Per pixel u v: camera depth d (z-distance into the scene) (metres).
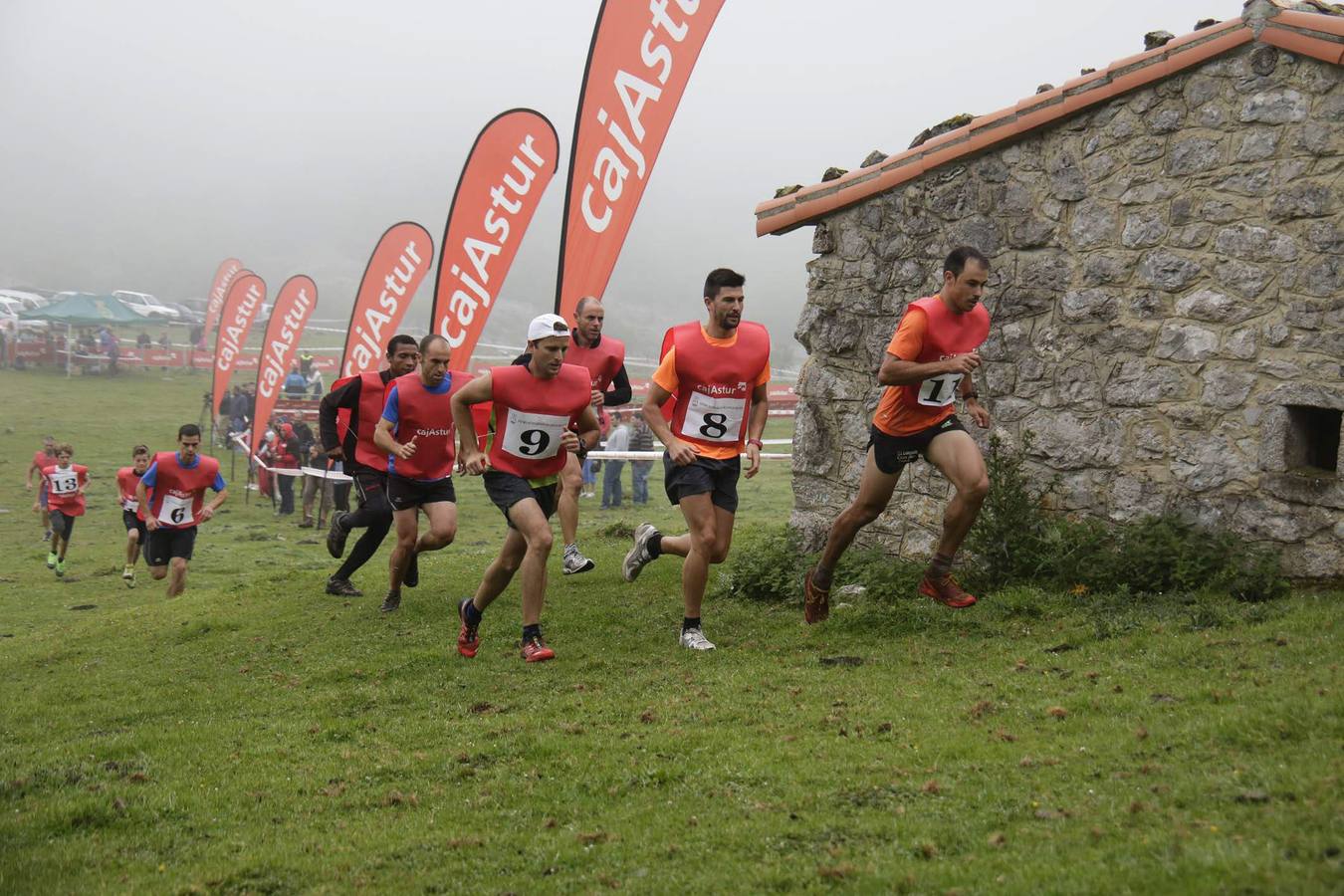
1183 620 6.10
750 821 4.09
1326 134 6.43
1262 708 4.43
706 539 6.73
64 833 4.74
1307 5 6.70
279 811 4.84
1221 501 6.89
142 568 16.27
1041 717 4.89
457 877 3.96
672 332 6.63
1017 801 3.95
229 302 28.95
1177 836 3.41
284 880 4.09
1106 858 3.35
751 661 6.54
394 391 8.44
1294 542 6.59
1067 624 6.44
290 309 24.11
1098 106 7.29
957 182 7.96
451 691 6.57
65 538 15.51
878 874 3.49
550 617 8.23
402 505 8.77
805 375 8.77
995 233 7.80
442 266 11.59
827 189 8.52
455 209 11.53
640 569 8.34
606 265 9.33
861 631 6.91
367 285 16.50
